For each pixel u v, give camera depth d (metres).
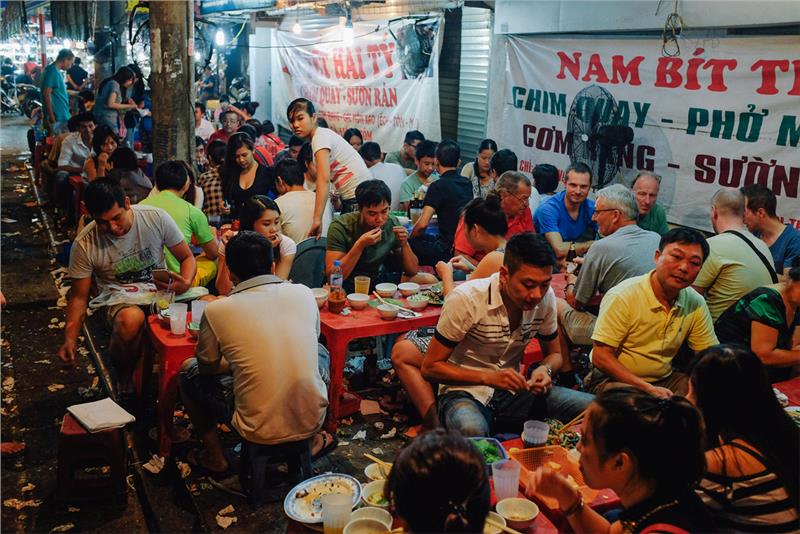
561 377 4.90
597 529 2.51
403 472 1.88
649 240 4.63
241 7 10.91
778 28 5.65
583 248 6.03
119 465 3.99
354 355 5.23
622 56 6.77
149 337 4.78
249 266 3.84
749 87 5.81
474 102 8.87
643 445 2.16
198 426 4.14
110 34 14.54
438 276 5.97
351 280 5.38
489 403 3.86
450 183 6.62
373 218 5.11
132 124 11.67
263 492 3.99
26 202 11.67
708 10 5.93
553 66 7.52
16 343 6.17
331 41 11.21
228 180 7.33
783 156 5.65
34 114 19.56
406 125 9.69
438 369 3.77
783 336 4.09
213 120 13.30
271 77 14.06
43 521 3.84
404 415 4.94
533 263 3.32
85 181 9.05
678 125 6.38
